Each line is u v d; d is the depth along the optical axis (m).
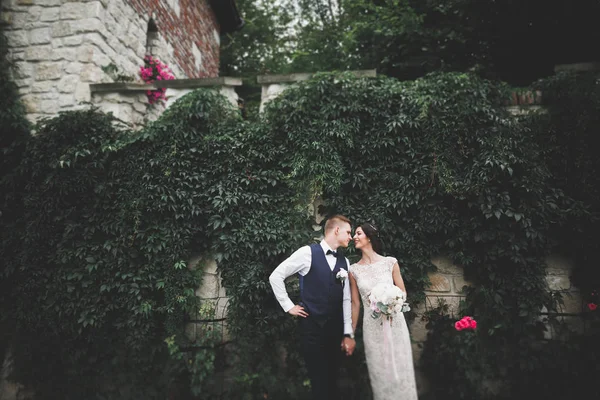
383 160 3.86
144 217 3.82
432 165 3.73
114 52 4.93
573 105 3.73
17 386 3.90
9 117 4.20
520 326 3.49
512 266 3.59
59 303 3.78
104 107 4.45
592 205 3.56
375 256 3.01
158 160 3.88
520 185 3.56
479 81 3.93
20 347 3.85
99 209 3.90
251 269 3.67
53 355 3.80
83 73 4.48
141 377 3.57
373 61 7.07
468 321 3.05
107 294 3.79
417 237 3.73
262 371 3.28
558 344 3.46
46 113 4.46
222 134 4.00
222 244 3.79
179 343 3.56
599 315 3.51
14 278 3.91
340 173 3.75
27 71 4.54
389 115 3.92
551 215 3.62
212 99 4.10
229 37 12.59
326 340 2.87
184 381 3.42
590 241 3.52
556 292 3.59
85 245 3.81
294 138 3.87
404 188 3.71
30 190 3.98
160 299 3.81
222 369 3.44
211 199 3.84
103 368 3.68
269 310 3.65
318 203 3.90
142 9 5.63
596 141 3.64
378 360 2.76
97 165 3.93
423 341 3.65
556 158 3.72
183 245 3.82
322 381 2.82
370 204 3.77
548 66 5.80
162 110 5.03
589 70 3.86
